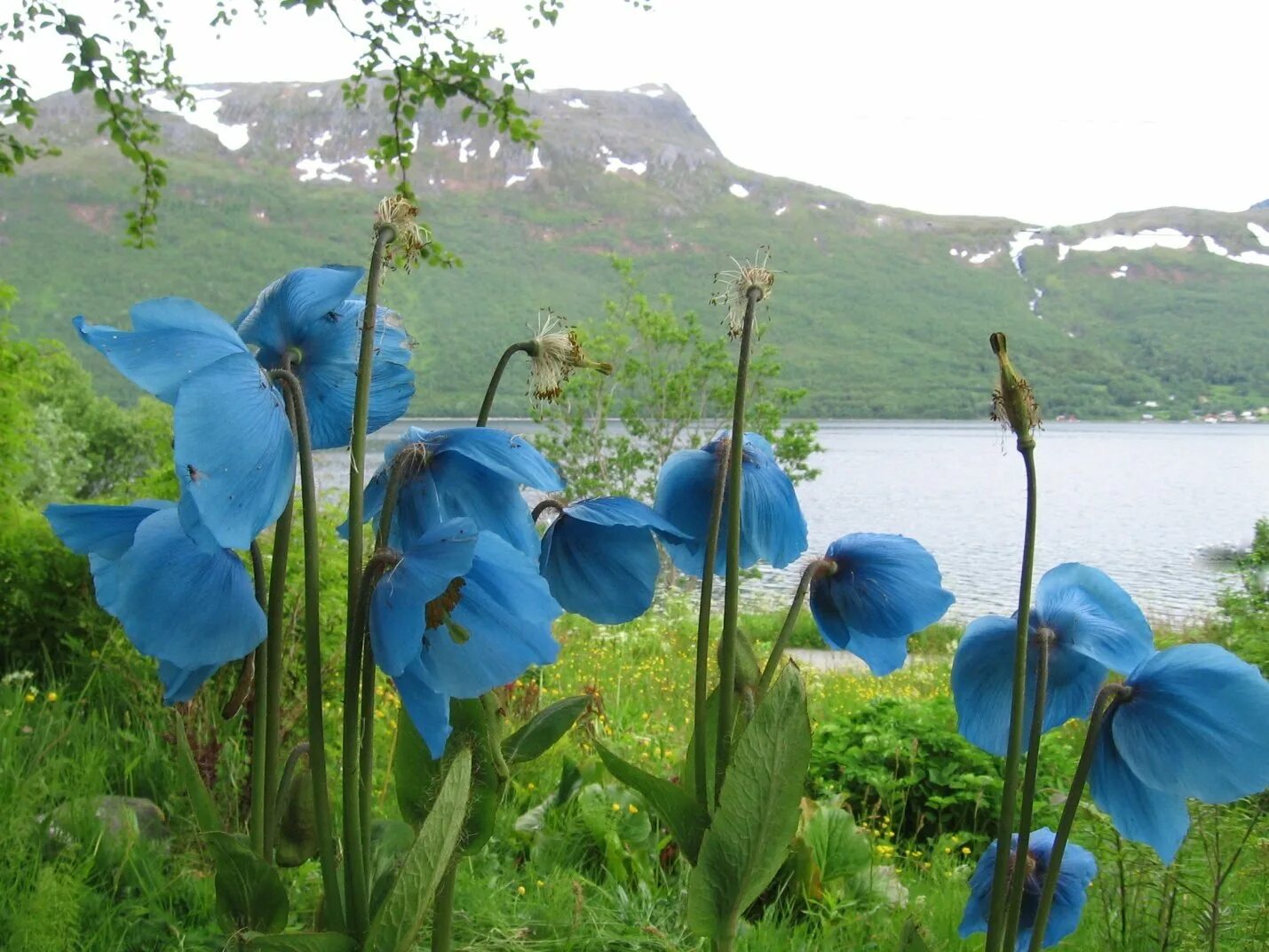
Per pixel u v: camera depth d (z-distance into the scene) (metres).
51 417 22.61
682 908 3.21
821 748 5.89
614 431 21.83
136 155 6.32
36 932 2.56
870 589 1.36
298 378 1.23
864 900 3.78
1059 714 1.31
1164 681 1.20
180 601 1.06
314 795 1.15
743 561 1.44
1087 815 3.70
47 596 5.57
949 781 5.53
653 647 10.65
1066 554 44.59
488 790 1.27
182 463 0.96
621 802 4.02
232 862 1.17
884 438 140.50
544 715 1.33
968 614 25.84
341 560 5.16
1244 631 8.01
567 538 1.33
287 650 4.62
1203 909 3.29
